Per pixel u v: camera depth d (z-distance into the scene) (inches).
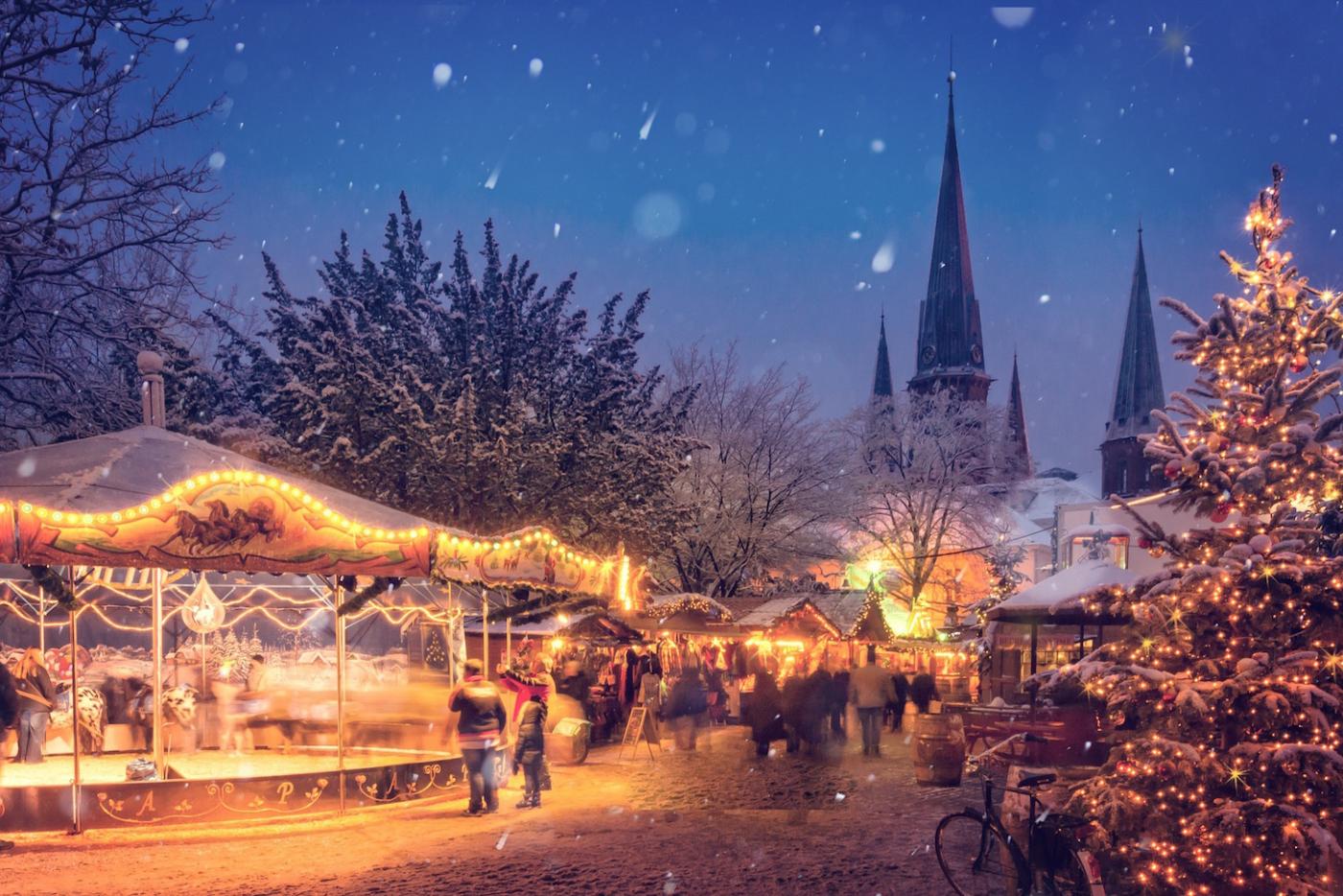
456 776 597.3
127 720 721.0
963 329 4768.7
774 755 816.3
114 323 958.4
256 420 1061.8
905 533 2043.6
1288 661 322.7
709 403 1672.0
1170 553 352.5
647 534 1090.1
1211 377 367.9
